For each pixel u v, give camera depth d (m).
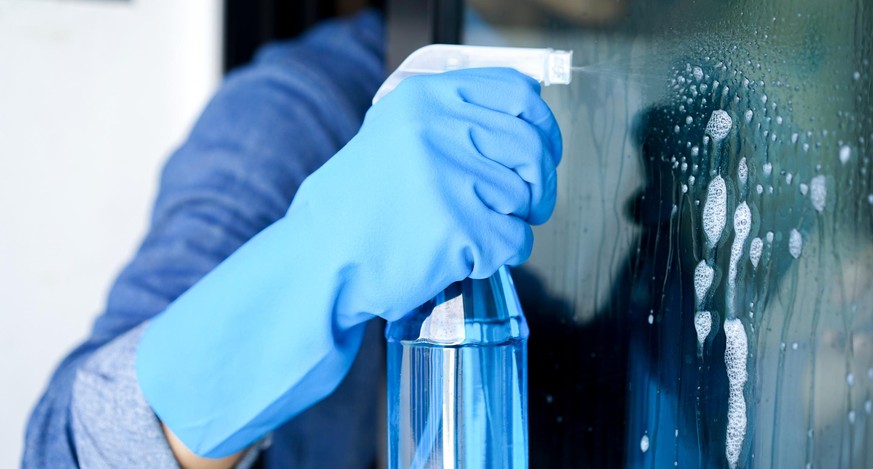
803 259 0.40
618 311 0.52
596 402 0.54
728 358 0.45
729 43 0.44
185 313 0.61
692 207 0.46
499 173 0.50
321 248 0.52
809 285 0.40
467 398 0.48
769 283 0.42
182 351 0.60
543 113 0.51
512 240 0.49
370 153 0.51
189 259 0.80
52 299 1.63
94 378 0.66
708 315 0.45
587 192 0.54
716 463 0.45
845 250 0.38
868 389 0.37
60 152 1.61
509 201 0.50
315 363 0.56
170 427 0.63
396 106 0.51
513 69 0.52
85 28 1.60
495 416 0.48
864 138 0.37
